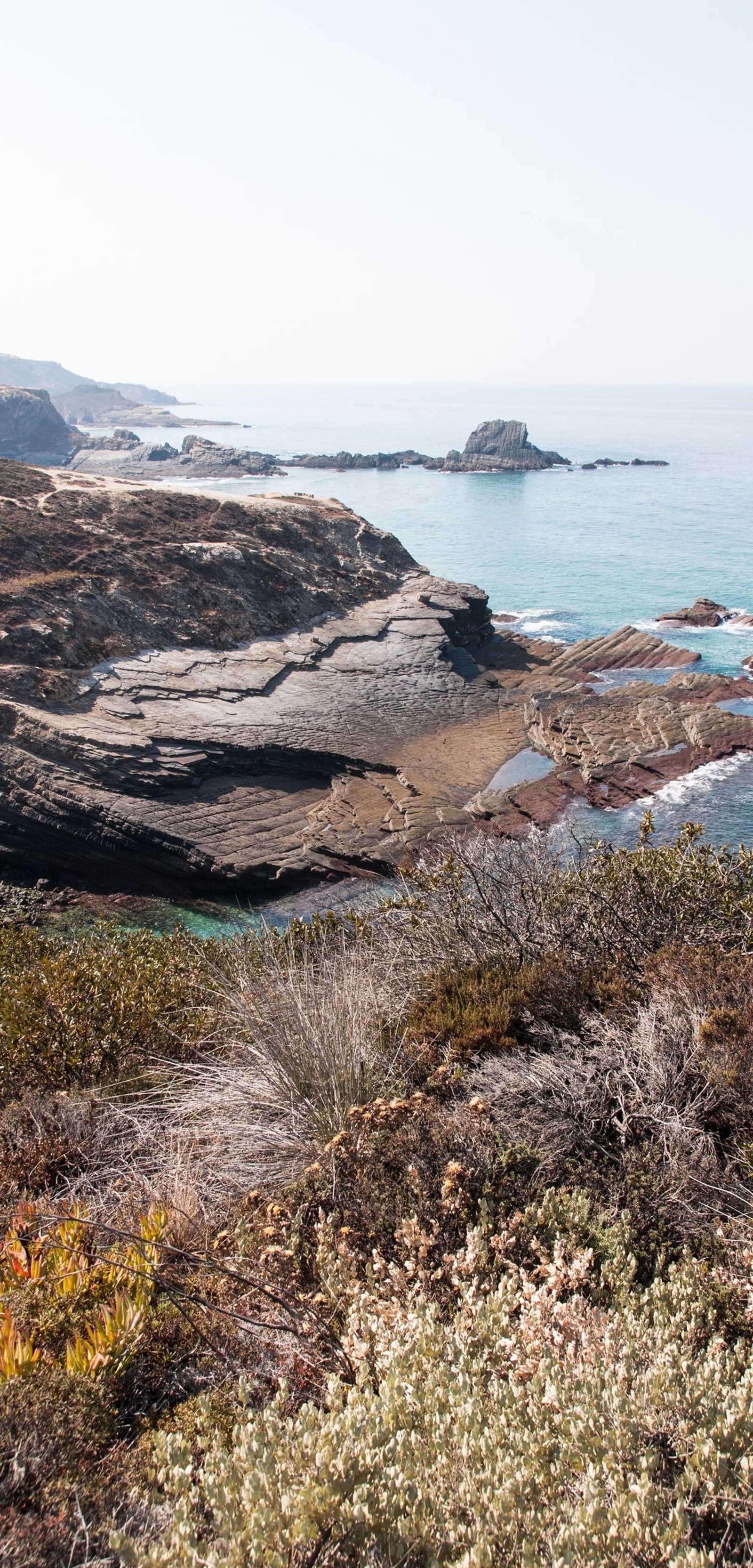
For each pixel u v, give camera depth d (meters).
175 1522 2.14
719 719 33.38
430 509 116.25
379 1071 5.33
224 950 9.91
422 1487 2.23
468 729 35.47
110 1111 5.71
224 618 40.97
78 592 37.34
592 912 7.02
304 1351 3.17
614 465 170.62
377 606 47.22
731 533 91.94
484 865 8.52
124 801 27.61
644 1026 4.97
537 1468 2.33
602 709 35.88
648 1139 4.40
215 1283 3.68
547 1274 3.43
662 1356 2.67
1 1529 2.26
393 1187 4.04
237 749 30.77
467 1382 2.64
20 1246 3.95
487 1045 5.54
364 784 30.72
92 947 11.08
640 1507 2.11
